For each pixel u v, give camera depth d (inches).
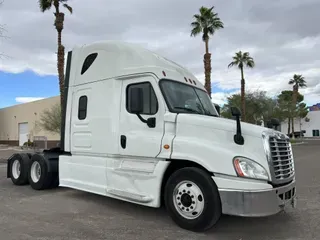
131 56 246.8
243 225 216.4
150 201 219.8
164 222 221.3
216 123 201.3
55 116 1364.4
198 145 200.8
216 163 193.0
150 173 221.9
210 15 1091.9
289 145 221.1
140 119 232.7
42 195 308.3
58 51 863.1
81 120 278.8
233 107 194.2
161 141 217.6
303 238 192.2
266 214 183.5
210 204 192.4
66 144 293.9
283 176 199.5
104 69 263.6
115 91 252.2
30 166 346.9
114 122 249.4
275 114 1851.6
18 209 254.2
